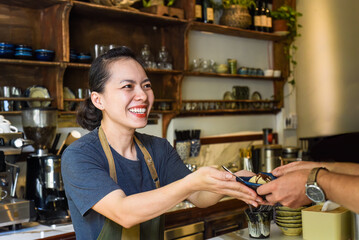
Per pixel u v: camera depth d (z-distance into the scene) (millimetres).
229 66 4062
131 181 1618
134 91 1552
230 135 4207
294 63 4594
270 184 1378
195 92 3895
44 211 2453
